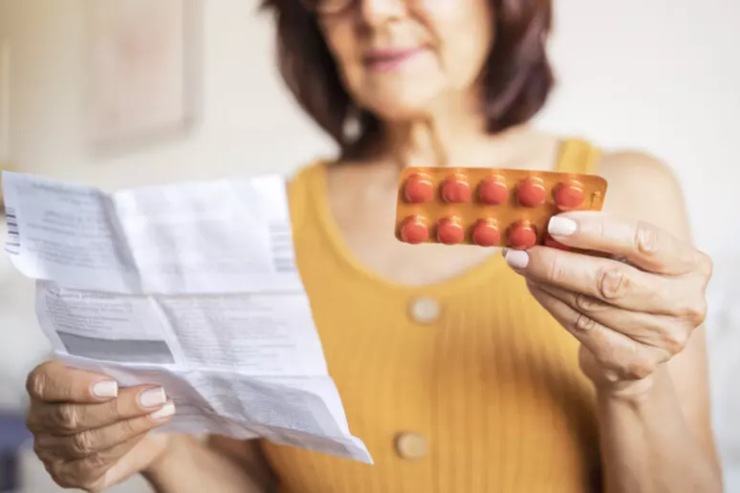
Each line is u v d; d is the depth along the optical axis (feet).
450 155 2.78
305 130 4.38
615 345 1.75
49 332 1.93
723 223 3.04
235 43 4.74
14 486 5.80
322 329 2.48
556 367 2.25
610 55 3.24
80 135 6.40
